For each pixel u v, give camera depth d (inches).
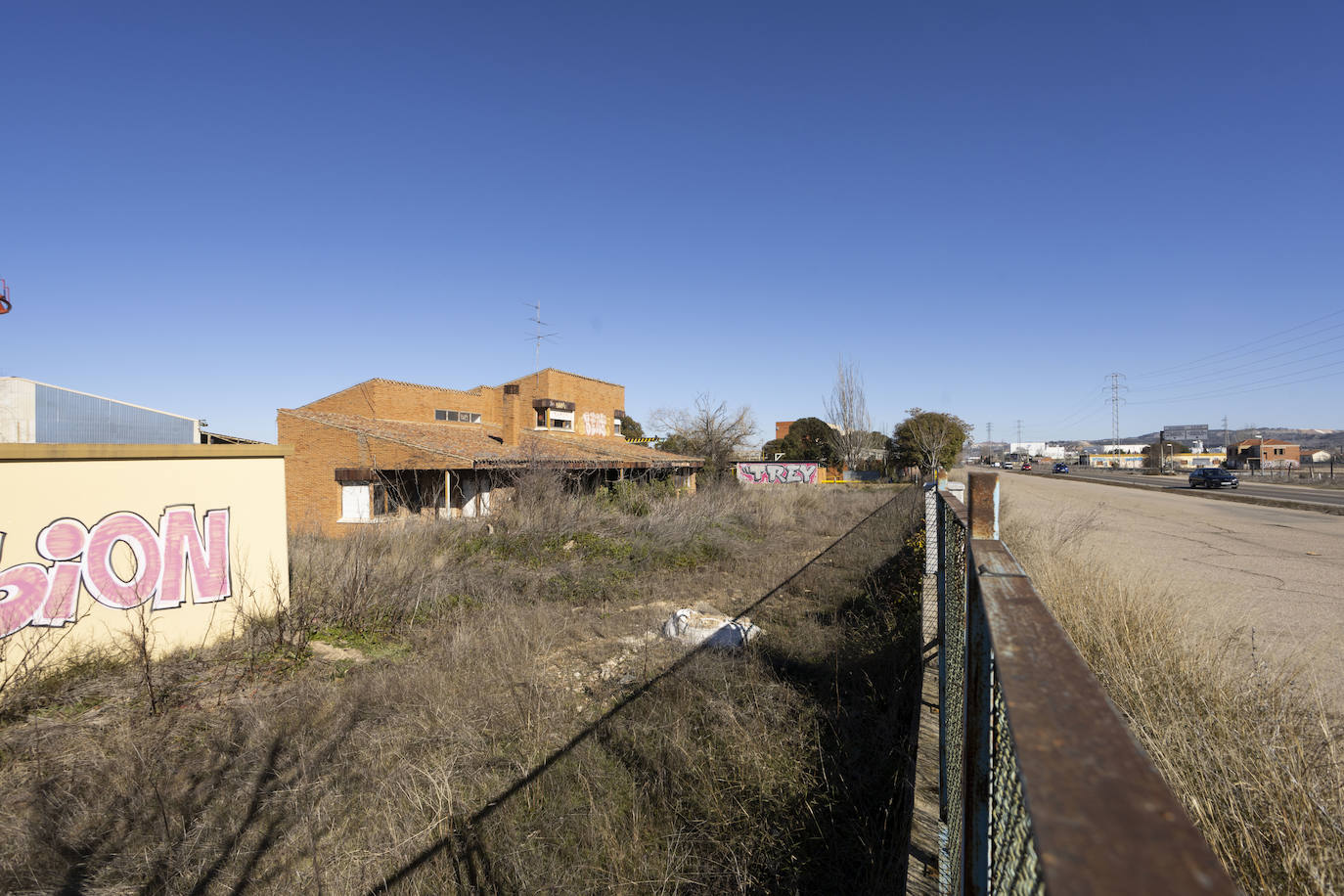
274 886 119.9
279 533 285.3
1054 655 33.7
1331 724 118.6
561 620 295.9
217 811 142.9
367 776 153.7
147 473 247.3
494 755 161.8
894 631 226.2
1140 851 14.5
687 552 479.5
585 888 115.6
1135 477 2062.0
